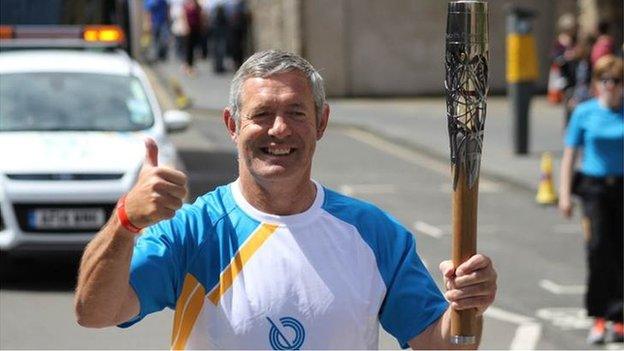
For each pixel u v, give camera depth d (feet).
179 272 14.23
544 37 109.60
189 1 122.01
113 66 47.11
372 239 14.62
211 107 92.48
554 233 52.85
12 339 33.50
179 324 14.30
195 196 56.95
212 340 14.17
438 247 48.55
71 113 44.27
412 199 60.03
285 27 109.81
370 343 14.64
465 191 13.92
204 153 71.31
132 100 45.62
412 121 90.22
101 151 40.78
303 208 14.48
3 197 39.24
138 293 13.87
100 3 64.03
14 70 45.73
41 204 39.40
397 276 14.69
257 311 14.10
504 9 107.96
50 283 40.65
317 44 106.63
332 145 79.25
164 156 43.37
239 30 123.85
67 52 49.19
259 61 14.30
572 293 41.86
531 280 43.78
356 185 64.08
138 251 14.06
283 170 14.10
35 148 40.70
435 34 107.76
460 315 14.01
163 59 135.95
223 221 14.35
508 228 53.98
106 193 39.63
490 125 88.17
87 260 13.39
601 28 86.53
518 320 38.14
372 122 88.79
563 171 36.01
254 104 14.12
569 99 79.15
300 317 14.16
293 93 14.12
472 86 13.79
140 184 13.11
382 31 107.24
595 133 35.04
